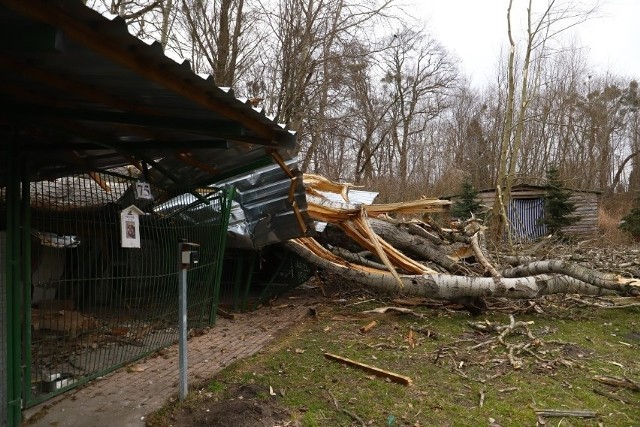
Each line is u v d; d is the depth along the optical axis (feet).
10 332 10.35
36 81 8.50
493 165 88.22
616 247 46.29
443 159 98.22
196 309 20.18
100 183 16.49
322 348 17.76
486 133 99.40
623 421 12.33
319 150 74.49
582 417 12.48
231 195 21.75
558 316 23.66
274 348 17.79
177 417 11.84
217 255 21.45
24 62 7.56
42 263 14.07
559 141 102.12
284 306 25.72
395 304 25.45
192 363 15.76
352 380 14.56
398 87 99.60
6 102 10.14
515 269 25.72
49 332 14.46
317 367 15.62
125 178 15.05
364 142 84.33
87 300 15.58
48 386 12.42
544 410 12.71
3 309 10.24
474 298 23.27
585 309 25.11
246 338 19.16
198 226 20.11
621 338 20.11
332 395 13.34
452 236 32.22
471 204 62.69
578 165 103.40
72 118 10.29
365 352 17.31
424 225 33.60
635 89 123.85
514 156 50.75
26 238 10.94
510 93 50.42
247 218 23.85
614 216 91.61
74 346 14.92
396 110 99.66
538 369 15.83
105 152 15.76
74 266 14.97
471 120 103.60
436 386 14.26
